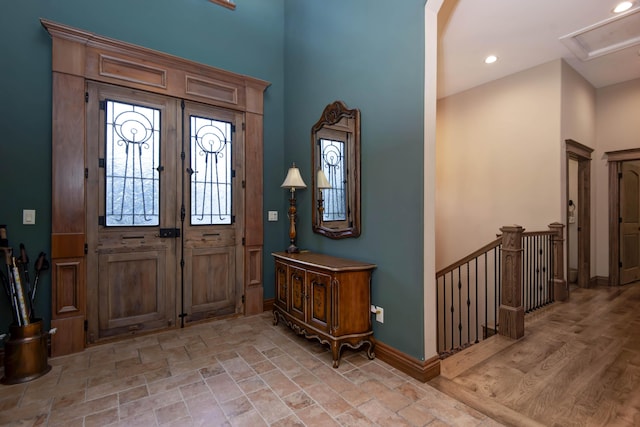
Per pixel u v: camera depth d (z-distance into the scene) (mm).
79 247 2580
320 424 1652
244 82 3504
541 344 2639
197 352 2551
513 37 3514
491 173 4664
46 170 2535
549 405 1792
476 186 4836
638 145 4625
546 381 2053
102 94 2725
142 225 2914
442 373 2170
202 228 3240
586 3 2908
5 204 2395
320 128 3168
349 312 2354
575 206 5305
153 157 2971
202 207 3240
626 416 1684
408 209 2205
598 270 4965
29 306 2400
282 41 3900
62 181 2525
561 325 3098
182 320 3113
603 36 3525
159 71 2994
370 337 2428
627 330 2957
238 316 3451
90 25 2721
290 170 3254
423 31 2094
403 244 2242
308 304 2600
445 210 5223
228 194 3410
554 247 4012
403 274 2238
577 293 4395
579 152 4473
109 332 2750
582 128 4559
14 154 2426
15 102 2434
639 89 4621
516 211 4402
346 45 2805
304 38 3463
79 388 2010
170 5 3115
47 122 2545
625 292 4445
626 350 2512
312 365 2318
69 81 2557
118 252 2797
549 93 4082
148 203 2943
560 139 4004
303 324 2648
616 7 2963
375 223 2484
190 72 3166
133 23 2914
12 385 2039
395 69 2301
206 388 2010
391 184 2340
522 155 4344
